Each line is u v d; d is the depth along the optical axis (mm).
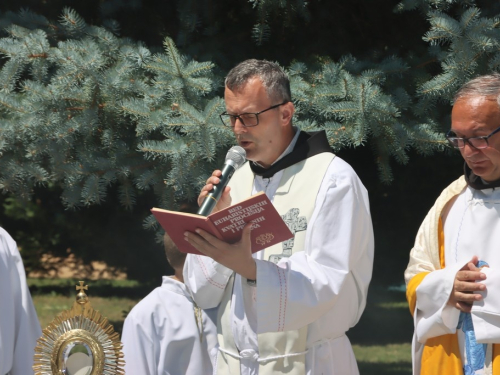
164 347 9414
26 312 9172
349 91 12352
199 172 12461
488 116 7172
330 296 7473
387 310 29641
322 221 7770
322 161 8117
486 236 7543
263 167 8398
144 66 12789
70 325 7973
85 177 13195
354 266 7957
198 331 9484
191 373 9398
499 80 7305
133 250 24781
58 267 34750
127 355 9430
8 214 29422
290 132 8312
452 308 7449
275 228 7102
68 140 12836
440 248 7973
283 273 7434
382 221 18984
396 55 14086
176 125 12281
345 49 14750
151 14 15039
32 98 12820
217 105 12195
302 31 14852
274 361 7855
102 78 12656
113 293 34750
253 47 14781
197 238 7168
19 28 13406
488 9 13375
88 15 15445
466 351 7492
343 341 8078
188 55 13719
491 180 7594
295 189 8094
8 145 12820
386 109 12164
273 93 7840
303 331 7863
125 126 13492
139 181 13102
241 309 8078
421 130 12633
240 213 6883
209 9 14406
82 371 7887
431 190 17828
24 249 32719
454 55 12172
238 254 7102
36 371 7855
